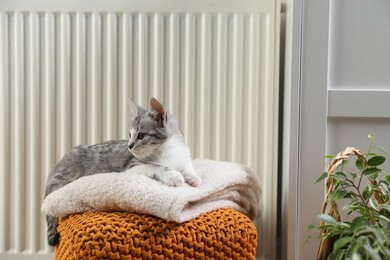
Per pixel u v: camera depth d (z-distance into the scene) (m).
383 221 0.98
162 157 1.30
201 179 1.21
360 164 1.07
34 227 1.58
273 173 1.53
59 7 1.53
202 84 1.56
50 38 1.55
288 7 1.42
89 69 1.56
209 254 1.07
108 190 1.08
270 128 1.53
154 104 1.32
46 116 1.57
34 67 1.55
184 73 1.56
